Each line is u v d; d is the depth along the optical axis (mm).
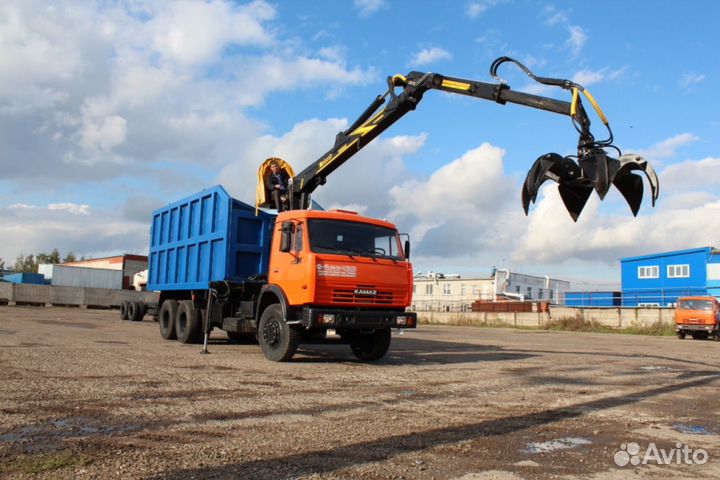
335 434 5109
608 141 8273
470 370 10391
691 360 13836
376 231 10844
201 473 3912
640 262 47375
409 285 10867
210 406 6172
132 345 12906
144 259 67375
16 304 45031
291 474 3951
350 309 10281
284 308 10266
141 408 5953
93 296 48375
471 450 4742
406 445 4820
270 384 7844
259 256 12703
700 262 43625
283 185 12836
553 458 4590
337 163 11906
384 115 10945
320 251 10062
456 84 10172
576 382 9164
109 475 3812
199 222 13727
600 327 37156
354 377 8859
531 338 24859
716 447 5082
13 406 5871
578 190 8828
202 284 13172
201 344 13711
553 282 74875
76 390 6859
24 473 3816
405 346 16344
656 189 7891
